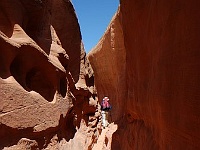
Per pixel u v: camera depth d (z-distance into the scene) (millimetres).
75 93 7148
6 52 3408
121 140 8047
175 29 3152
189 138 2713
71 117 6000
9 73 3453
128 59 7281
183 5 2908
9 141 3178
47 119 4086
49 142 4246
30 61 4012
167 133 3510
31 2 4434
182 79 2852
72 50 7387
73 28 7336
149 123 4977
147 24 4797
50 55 5121
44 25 5359
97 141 9992
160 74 3785
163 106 3596
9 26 3850
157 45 4062
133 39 6348
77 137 6250
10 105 3203
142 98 5383
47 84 4535
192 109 2584
